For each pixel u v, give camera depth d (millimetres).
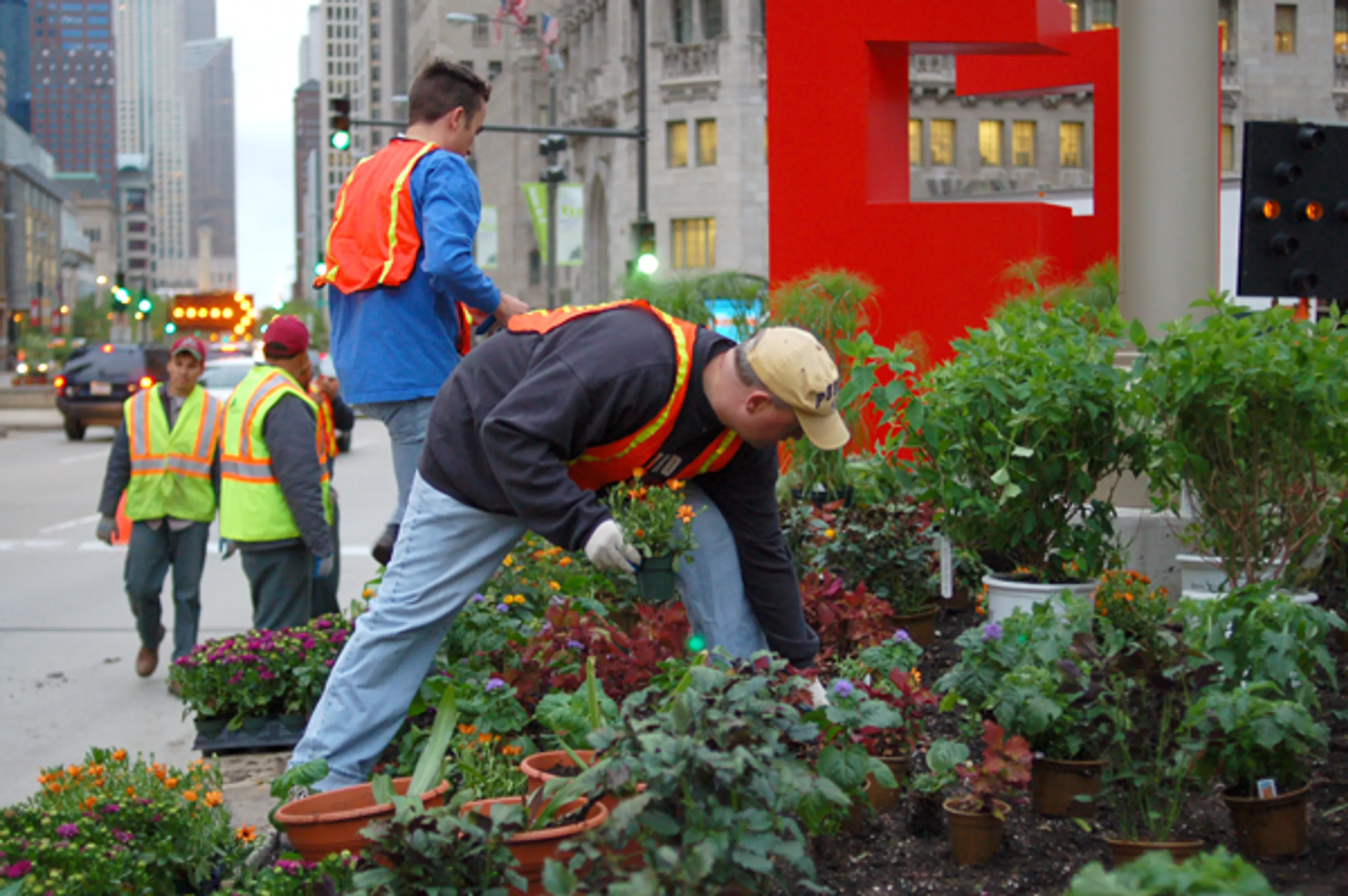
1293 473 5246
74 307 159750
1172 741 3643
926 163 53062
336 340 4848
